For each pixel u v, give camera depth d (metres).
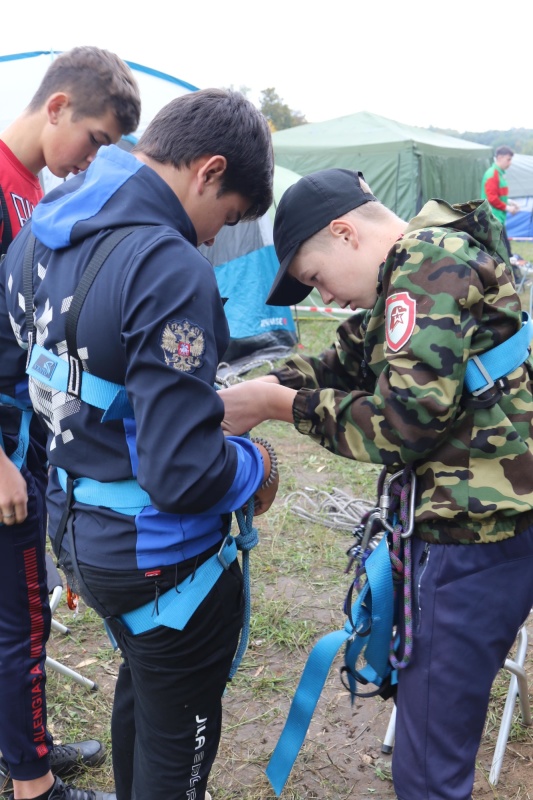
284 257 1.68
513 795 2.21
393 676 1.76
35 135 2.00
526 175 18.30
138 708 1.57
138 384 1.23
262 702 2.66
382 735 2.50
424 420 1.38
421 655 1.56
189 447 1.23
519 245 16.97
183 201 1.44
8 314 1.63
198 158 1.40
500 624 1.57
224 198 1.46
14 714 1.91
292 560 3.59
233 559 1.50
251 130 1.42
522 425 1.49
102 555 1.42
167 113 1.44
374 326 1.58
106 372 1.32
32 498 1.90
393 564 1.57
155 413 1.22
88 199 1.38
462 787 1.59
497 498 1.46
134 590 1.42
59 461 1.46
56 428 1.43
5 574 1.86
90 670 2.83
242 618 1.59
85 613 3.19
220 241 6.89
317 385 1.86
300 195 1.64
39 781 2.00
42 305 1.41
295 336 7.50
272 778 1.76
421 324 1.38
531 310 8.08
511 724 2.43
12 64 6.39
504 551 1.53
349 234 1.61
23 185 2.04
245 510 1.54
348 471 4.74
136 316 1.24
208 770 1.62
